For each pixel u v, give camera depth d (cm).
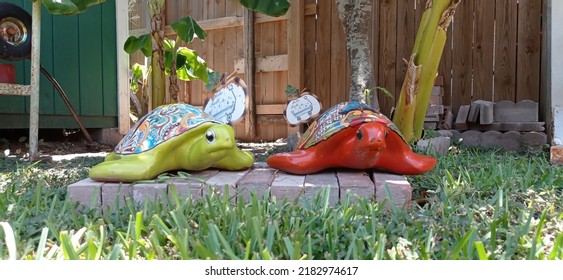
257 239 109
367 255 106
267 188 162
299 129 438
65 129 450
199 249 101
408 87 282
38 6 306
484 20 368
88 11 424
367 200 151
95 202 153
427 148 264
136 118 559
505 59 362
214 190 154
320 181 168
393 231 122
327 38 434
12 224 125
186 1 508
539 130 319
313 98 334
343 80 427
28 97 383
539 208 149
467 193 170
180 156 175
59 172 238
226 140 172
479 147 318
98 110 435
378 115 180
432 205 151
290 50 441
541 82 346
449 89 382
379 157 176
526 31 353
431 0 283
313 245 112
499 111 337
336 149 177
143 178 165
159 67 358
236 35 478
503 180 183
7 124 373
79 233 115
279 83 459
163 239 117
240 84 277
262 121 468
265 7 317
